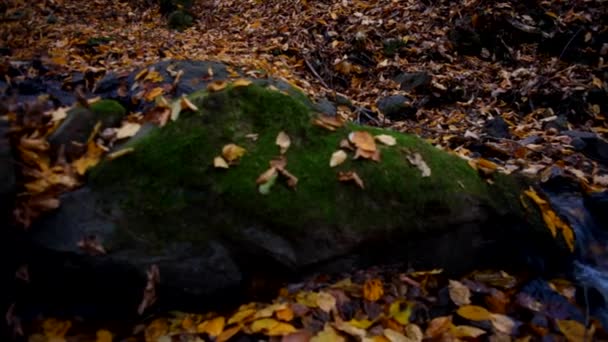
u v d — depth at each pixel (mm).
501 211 2662
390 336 2072
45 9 8500
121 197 2219
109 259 2092
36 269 2094
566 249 2820
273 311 2137
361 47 6473
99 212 2166
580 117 5273
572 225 3225
